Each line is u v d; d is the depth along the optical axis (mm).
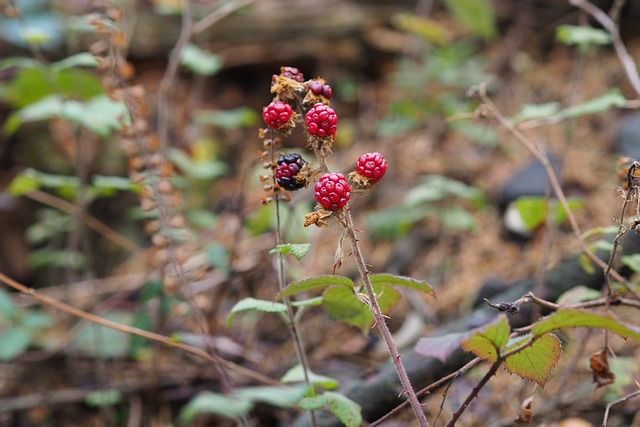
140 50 1556
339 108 1688
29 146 1422
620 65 1535
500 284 1056
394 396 800
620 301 703
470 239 1229
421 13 1686
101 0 873
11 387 1021
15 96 1038
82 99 1038
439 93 1546
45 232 1219
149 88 1571
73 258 1008
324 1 1702
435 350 630
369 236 1242
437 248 1237
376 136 1508
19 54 1364
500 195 1260
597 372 727
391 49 1695
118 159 1430
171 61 976
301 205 1064
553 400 840
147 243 1413
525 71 1615
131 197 1438
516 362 671
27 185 944
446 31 1761
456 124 1399
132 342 922
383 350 1011
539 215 872
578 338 914
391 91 1659
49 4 1348
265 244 1146
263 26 1644
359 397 803
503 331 629
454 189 1064
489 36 1441
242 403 841
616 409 868
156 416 968
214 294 1015
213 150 1441
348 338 1049
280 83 671
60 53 1371
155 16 1564
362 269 657
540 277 852
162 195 885
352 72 1720
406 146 1472
